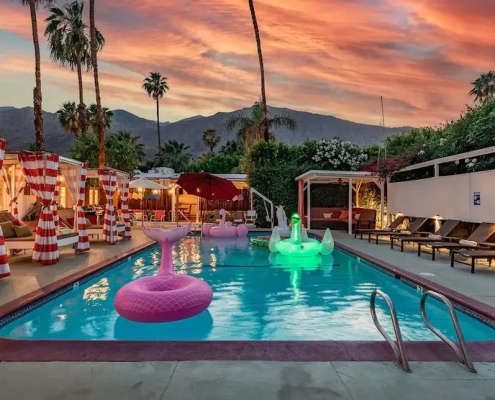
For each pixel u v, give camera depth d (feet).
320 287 24.73
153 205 88.38
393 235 39.63
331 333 16.37
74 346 12.39
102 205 77.20
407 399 9.29
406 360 10.93
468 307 17.66
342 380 10.25
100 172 42.34
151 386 9.85
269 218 64.49
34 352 11.92
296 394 9.48
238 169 106.73
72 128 126.93
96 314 18.92
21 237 31.40
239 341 12.93
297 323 17.67
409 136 62.23
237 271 30.09
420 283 22.57
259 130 89.66
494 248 27.94
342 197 67.77
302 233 39.75
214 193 53.67
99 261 30.35
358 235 51.75
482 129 36.81
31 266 27.73
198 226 65.36
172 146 160.66
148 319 16.52
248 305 20.62
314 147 69.31
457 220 36.06
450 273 25.07
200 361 11.34
